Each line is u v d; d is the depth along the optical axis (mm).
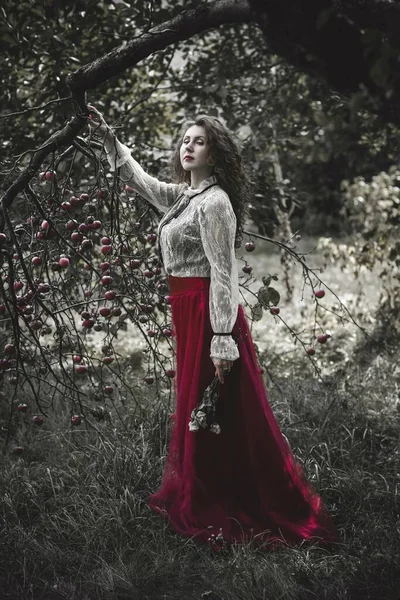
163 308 3576
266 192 5230
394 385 4703
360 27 2297
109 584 2654
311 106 5422
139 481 3285
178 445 3082
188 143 2986
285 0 2332
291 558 2799
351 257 6172
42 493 3297
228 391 2959
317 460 3570
